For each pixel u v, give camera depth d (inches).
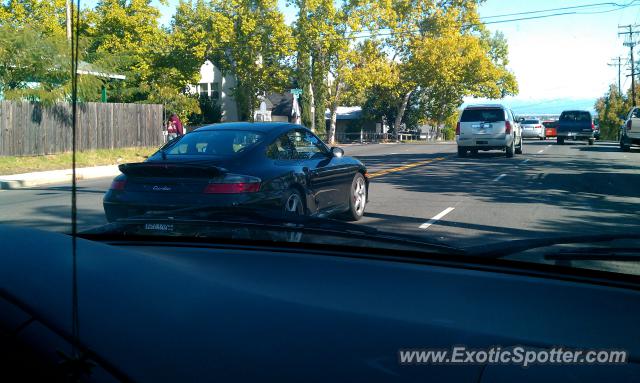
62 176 679.1
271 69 1738.4
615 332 74.4
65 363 55.4
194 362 60.5
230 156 266.8
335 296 81.8
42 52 839.1
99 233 121.4
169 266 82.4
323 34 1815.9
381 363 64.4
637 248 126.6
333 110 2012.8
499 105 911.7
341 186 327.3
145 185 257.8
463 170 705.0
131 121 1042.7
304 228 126.3
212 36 1640.0
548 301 83.6
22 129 819.4
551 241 133.6
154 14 1425.9
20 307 61.3
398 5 2100.1
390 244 114.8
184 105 1353.3
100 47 1282.0
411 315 76.7
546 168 727.1
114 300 66.9
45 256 72.9
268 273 90.4
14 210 415.2
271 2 1674.5
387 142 2087.8
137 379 56.5
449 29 2138.3
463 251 114.0
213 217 144.6
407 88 2247.8
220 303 73.8
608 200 453.4
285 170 273.7
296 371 61.4
